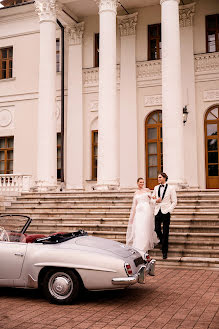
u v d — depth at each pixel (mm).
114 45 15695
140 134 18656
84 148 19656
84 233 7188
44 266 6008
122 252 6219
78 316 5324
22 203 14242
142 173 18438
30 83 20844
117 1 16109
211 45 17969
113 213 12242
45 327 4879
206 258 8961
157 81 18531
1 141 21609
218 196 12078
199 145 17484
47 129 16203
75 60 20141
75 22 20141
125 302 6016
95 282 5797
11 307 5797
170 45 14758
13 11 21141
